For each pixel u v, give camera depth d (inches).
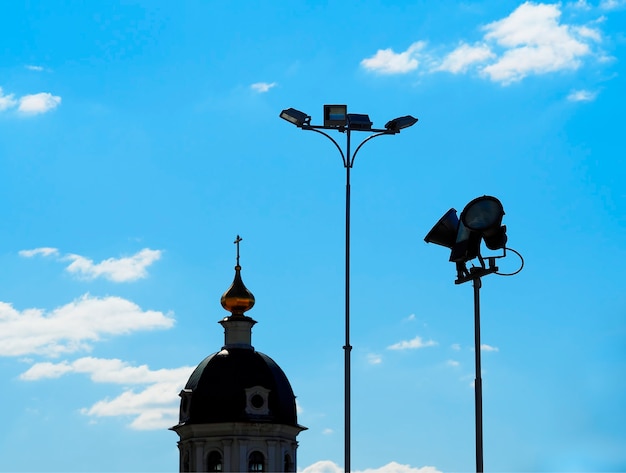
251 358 4111.7
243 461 3983.8
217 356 4114.2
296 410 4121.6
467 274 2459.4
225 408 4010.8
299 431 4114.2
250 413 4008.4
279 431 4040.4
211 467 4018.2
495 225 2402.8
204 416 4020.7
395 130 2940.5
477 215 2413.9
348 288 2883.9
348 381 2834.6
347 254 2903.5
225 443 3996.1
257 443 4010.8
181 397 4121.6
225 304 4185.5
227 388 4033.0
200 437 4030.5
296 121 2908.5
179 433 4104.3
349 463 2792.8
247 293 4190.5
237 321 4153.5
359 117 2940.5
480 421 2432.3
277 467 4025.6
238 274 4242.1
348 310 2874.0
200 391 4052.7
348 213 2920.8
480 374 2448.3
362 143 2957.7
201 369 4111.7
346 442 2802.7
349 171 2935.5
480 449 2427.4
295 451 4104.3
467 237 2440.9
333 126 2913.4
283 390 4094.5
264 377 4079.7
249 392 4018.2
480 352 2453.2
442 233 2524.6
